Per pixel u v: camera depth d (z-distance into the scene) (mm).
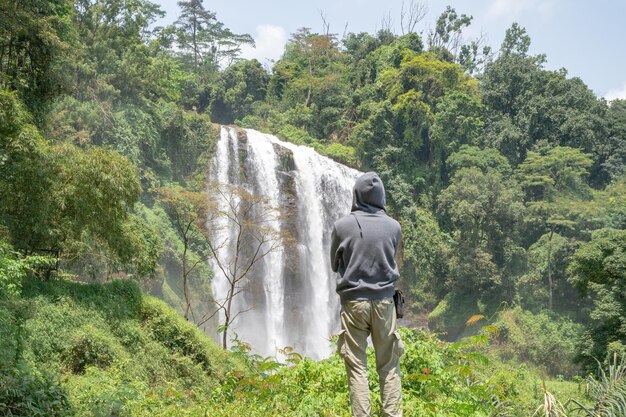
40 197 19484
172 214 49969
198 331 21797
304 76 86625
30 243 19844
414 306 66188
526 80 87188
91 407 8539
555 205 70000
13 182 19156
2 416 6484
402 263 66750
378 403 5602
